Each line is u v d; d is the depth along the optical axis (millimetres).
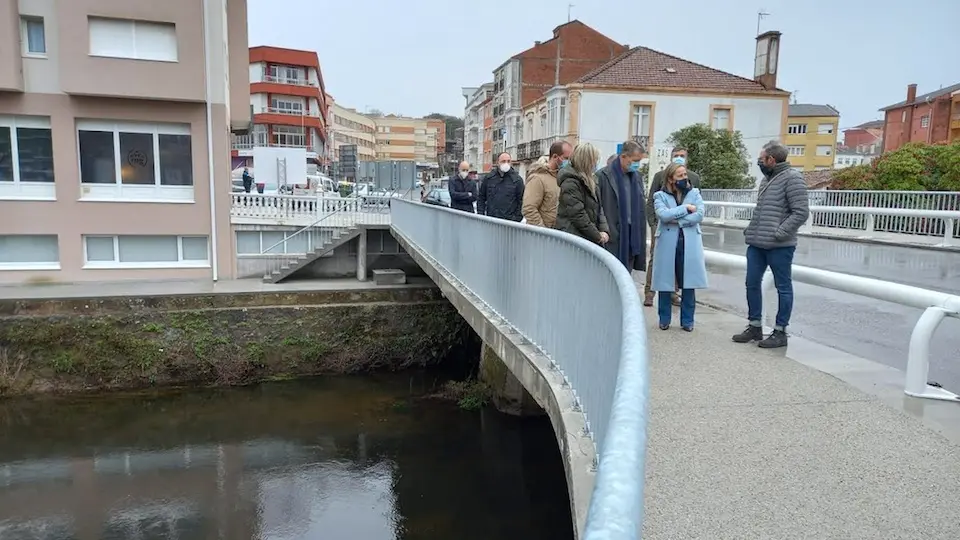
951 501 2904
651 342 5676
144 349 14867
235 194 19109
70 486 10164
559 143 6254
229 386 15055
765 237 5359
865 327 6973
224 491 9953
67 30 16469
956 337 6574
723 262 7172
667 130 33469
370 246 20125
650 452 3408
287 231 19797
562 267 4117
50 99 16875
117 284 17359
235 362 15328
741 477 3131
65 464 10984
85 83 16672
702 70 35844
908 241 14328
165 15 17219
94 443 11859
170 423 12797
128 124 17734
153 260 18469
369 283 18375
